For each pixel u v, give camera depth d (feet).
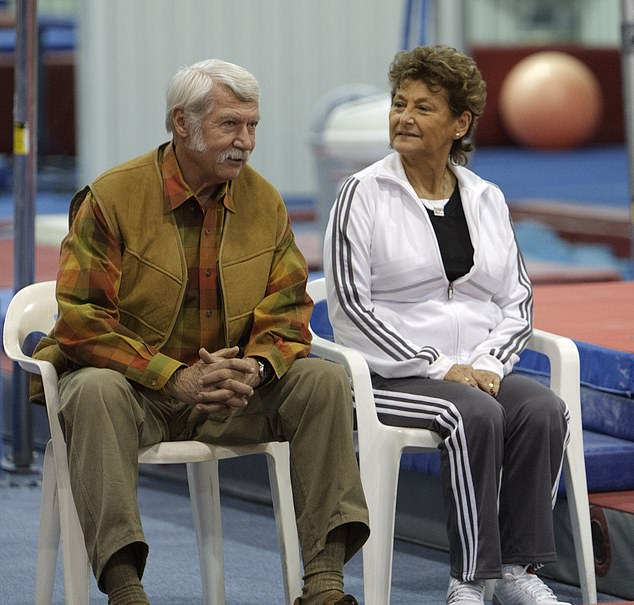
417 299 25.16
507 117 116.06
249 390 21.81
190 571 27.94
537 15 127.44
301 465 21.86
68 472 21.71
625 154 113.70
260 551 29.43
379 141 50.26
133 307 22.48
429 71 24.72
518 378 24.31
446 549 29.17
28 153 34.73
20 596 26.02
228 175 22.27
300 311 23.06
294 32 79.56
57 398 21.81
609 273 52.37
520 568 23.45
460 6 57.47
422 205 25.05
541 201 85.35
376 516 23.11
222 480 34.35
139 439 21.70
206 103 22.02
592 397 28.78
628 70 42.09
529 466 23.27
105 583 20.81
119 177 22.47
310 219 77.05
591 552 24.53
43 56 93.50
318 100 80.48
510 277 25.71
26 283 34.91
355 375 23.22
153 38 77.25
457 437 22.77
